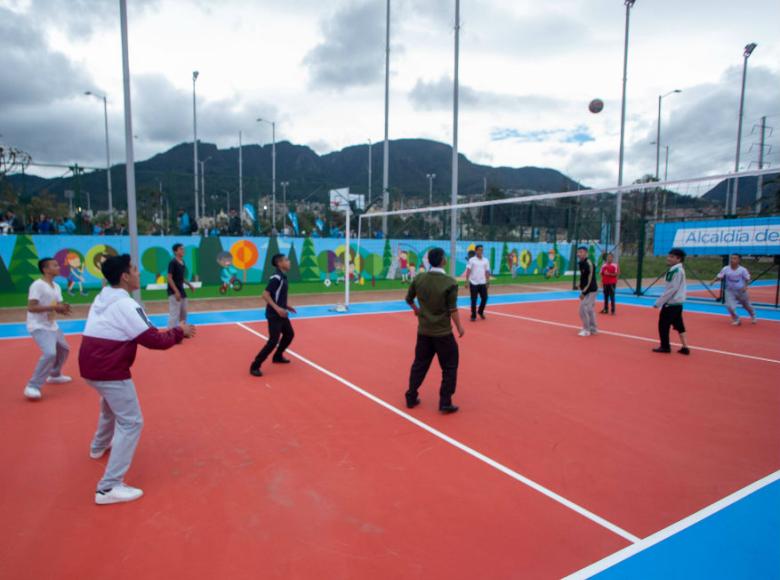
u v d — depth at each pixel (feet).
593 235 102.78
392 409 18.07
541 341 31.22
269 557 9.56
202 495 11.88
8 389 19.95
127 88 37.91
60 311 18.48
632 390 20.83
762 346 30.37
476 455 14.29
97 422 16.49
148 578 8.91
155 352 26.73
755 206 80.89
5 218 51.29
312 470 13.24
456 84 59.21
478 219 89.20
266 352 22.11
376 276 73.72
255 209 66.80
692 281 87.61
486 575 9.09
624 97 79.77
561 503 11.69
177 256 29.53
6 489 12.08
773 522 11.00
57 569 9.13
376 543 10.04
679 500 11.92
